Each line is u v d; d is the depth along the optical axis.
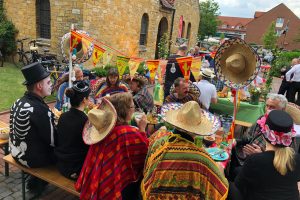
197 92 4.22
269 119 2.05
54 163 3.17
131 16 11.86
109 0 10.33
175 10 15.92
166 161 1.98
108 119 2.43
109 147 2.39
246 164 2.11
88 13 9.58
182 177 1.95
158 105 5.46
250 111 5.14
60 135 2.86
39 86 2.94
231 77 2.54
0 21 11.07
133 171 2.48
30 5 10.51
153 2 13.41
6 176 3.70
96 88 4.39
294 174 2.01
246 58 2.49
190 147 1.98
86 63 9.38
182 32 18.44
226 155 2.99
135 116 3.39
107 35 10.61
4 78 8.89
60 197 3.39
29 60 10.47
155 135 2.36
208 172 1.95
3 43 11.09
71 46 3.71
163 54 12.33
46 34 10.80
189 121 1.98
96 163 2.41
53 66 8.73
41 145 3.00
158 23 14.40
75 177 2.85
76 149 2.81
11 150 3.05
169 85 5.30
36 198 3.33
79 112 2.78
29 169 3.08
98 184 2.37
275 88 13.15
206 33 48.91
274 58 7.30
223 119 4.48
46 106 3.03
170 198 1.97
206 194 1.93
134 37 12.45
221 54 2.55
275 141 2.00
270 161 2.01
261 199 2.04
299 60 8.48
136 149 2.45
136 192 2.69
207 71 4.75
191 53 8.27
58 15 9.80
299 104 8.48
